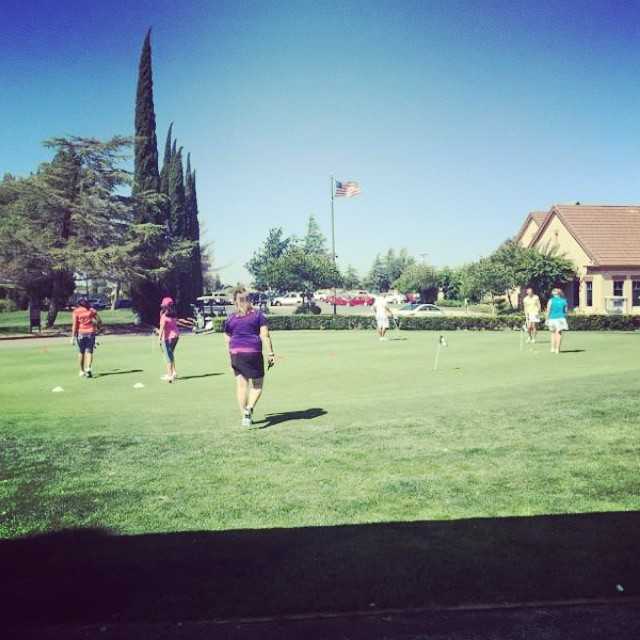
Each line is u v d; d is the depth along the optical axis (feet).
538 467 18.10
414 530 13.51
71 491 16.70
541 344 74.33
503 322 110.83
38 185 125.18
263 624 9.85
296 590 10.85
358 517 14.38
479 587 10.87
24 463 19.62
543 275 142.41
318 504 15.31
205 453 20.57
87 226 128.57
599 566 11.60
